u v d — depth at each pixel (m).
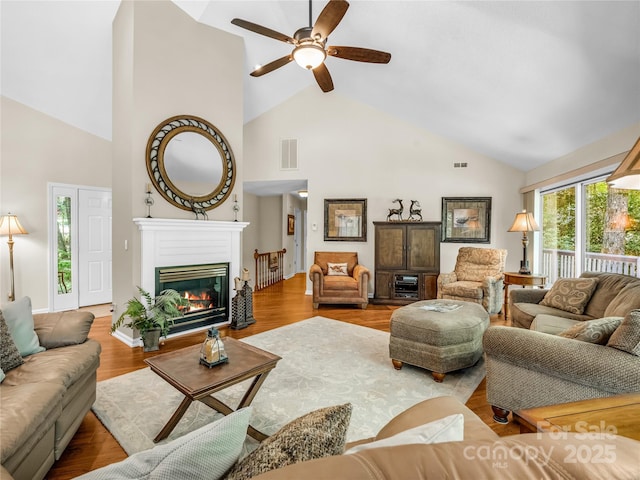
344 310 4.82
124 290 3.45
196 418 2.00
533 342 1.74
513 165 5.33
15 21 3.19
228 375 1.71
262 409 2.09
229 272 4.13
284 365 2.79
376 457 0.51
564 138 3.79
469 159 5.52
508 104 3.61
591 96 2.89
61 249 4.68
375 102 5.43
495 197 5.48
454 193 5.56
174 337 3.56
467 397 2.27
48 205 4.52
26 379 1.56
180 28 3.64
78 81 4.04
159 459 0.67
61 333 1.96
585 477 0.47
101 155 5.08
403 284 5.23
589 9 2.12
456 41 3.03
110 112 4.66
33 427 1.29
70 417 1.68
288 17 3.74
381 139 5.72
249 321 4.03
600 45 2.34
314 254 5.75
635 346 1.46
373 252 5.75
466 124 4.62
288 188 7.01
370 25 3.35
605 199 3.78
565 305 2.87
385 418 1.99
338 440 0.72
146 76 3.35
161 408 2.10
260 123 6.05
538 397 1.75
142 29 3.31
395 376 2.59
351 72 4.65
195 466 0.66
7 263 4.20
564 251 4.55
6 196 4.18
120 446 1.74
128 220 3.36
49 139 4.54
